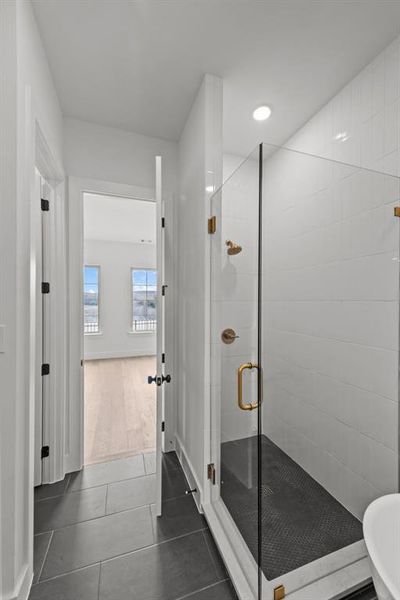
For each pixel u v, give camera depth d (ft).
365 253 4.86
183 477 6.28
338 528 4.42
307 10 4.02
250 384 4.69
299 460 4.85
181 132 7.04
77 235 6.55
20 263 3.53
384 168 4.66
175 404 7.43
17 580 3.40
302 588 3.63
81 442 6.60
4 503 3.34
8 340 3.40
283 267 5.02
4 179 3.39
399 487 4.42
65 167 6.46
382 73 4.66
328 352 5.42
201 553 4.32
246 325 4.76
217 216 5.09
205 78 5.17
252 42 4.52
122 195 6.95
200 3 3.92
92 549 4.37
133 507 5.32
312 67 5.01
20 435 3.53
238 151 7.73
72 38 4.49
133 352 20.08
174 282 7.38
